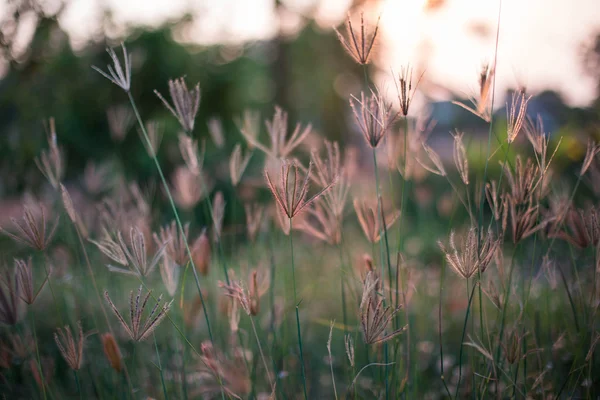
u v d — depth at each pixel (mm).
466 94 1369
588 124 2188
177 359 1830
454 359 2225
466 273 1243
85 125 5066
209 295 2047
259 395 1883
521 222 1331
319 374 2223
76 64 3965
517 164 1346
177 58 6223
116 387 1874
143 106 6008
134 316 1219
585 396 1665
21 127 3041
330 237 1668
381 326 1204
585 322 1509
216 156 5410
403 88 1289
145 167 5504
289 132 7914
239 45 7168
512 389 1447
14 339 1766
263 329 1992
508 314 1657
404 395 1663
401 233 1565
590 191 2154
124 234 1839
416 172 2324
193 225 2287
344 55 8430
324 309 2789
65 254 2389
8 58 2738
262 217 2100
